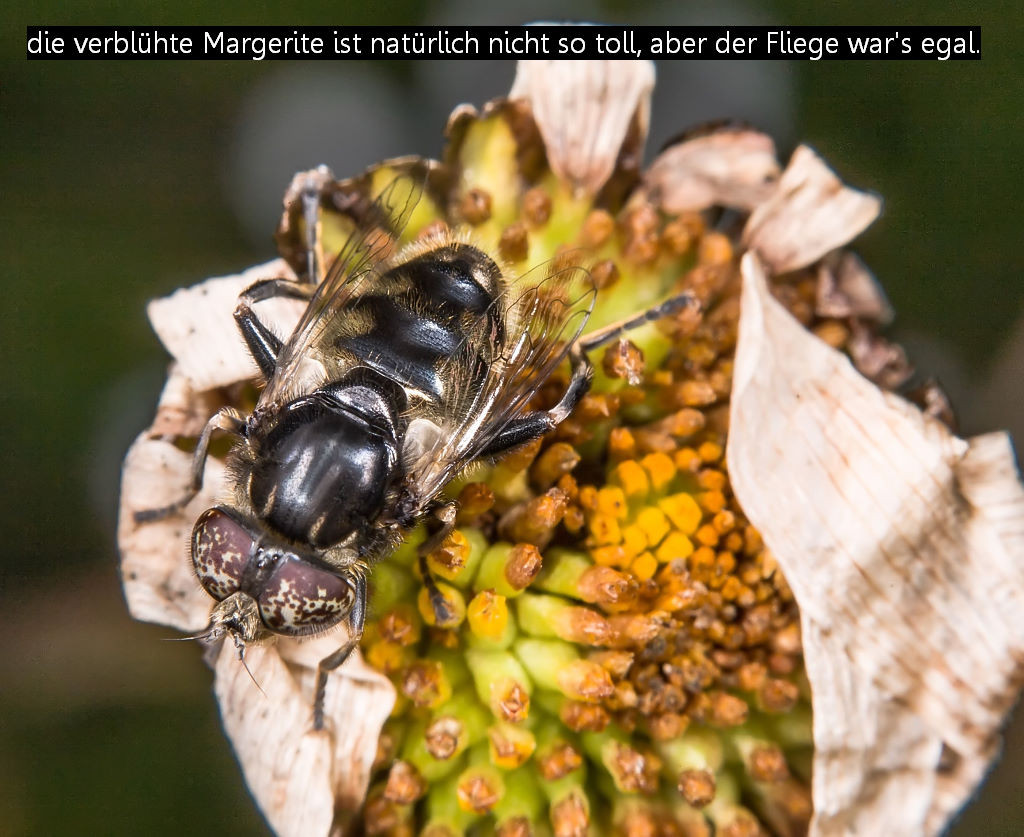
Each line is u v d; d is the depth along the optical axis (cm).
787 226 8
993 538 8
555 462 8
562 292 8
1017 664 8
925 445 8
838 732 8
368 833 8
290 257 8
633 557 8
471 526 8
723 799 8
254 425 8
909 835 8
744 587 8
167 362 9
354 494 8
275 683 8
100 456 9
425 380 8
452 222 8
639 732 8
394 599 8
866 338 8
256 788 8
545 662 8
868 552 8
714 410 8
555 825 8
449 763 8
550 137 8
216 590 8
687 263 8
